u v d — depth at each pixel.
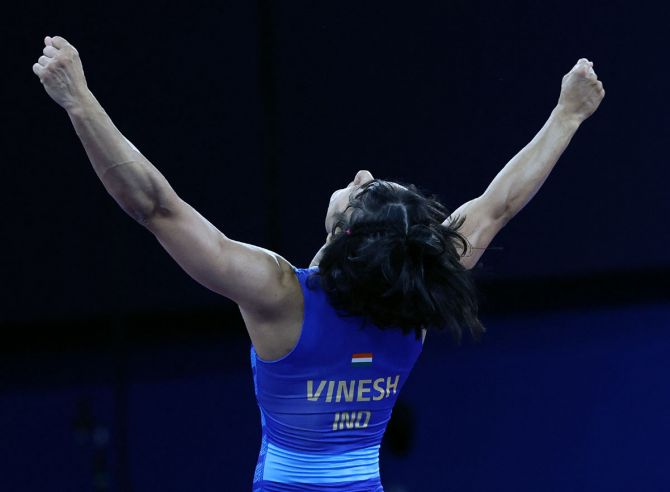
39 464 19.86
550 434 20.94
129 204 6.39
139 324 24.59
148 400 22.14
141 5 22.06
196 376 23.12
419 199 7.04
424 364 23.88
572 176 25.19
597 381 22.92
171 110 22.61
